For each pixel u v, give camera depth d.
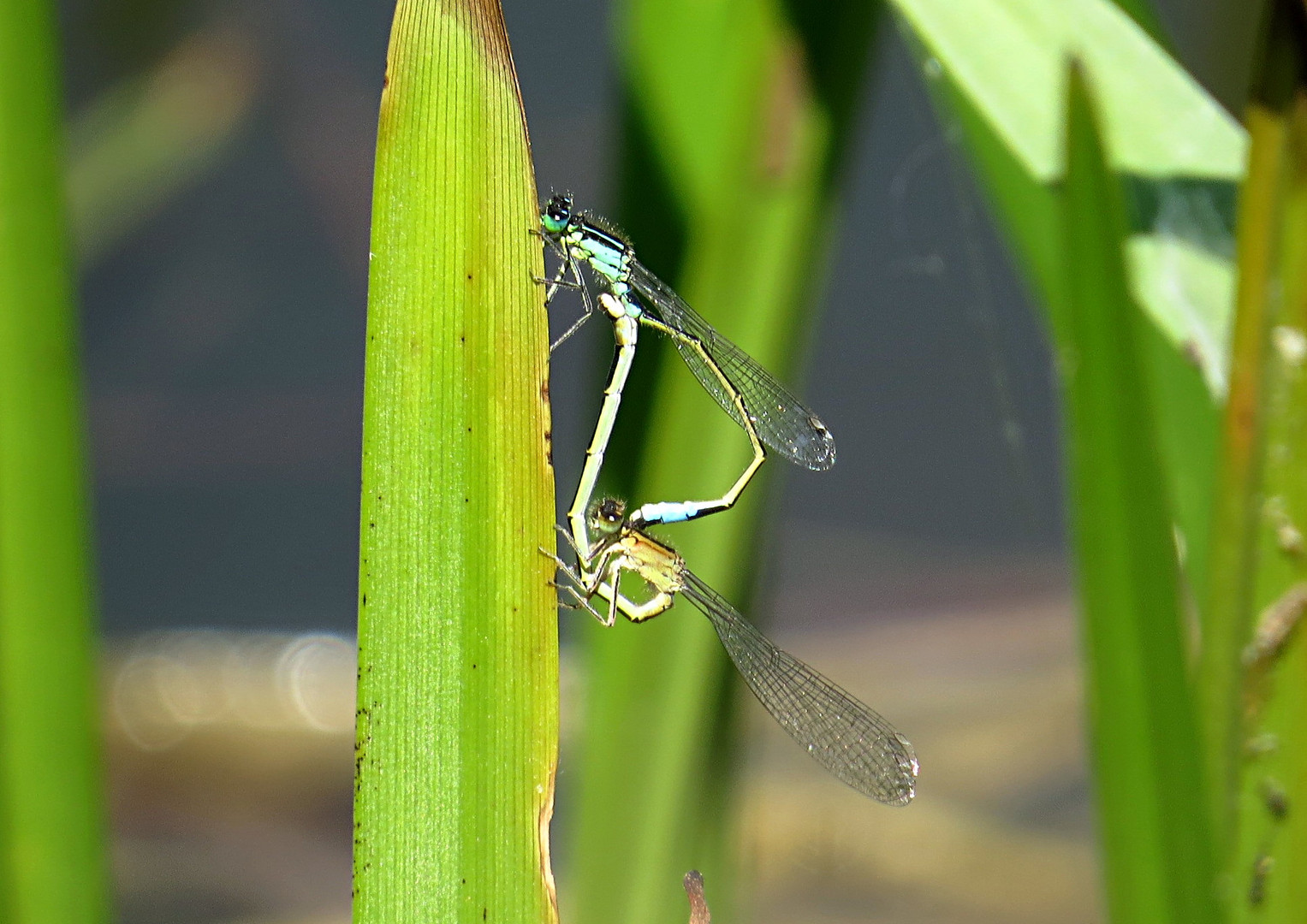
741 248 0.49
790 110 0.49
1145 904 0.46
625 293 0.49
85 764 0.47
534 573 0.46
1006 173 0.48
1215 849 0.46
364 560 0.46
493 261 0.46
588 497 0.49
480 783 0.46
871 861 0.56
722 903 0.50
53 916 0.47
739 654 0.49
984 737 0.64
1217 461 0.47
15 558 0.47
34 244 0.47
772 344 0.49
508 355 0.46
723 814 0.50
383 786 0.46
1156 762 0.46
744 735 0.50
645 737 0.49
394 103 0.46
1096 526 0.46
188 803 0.62
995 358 0.53
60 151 0.47
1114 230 0.46
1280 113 0.46
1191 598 0.48
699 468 0.49
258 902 0.55
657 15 0.49
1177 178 0.48
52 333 0.47
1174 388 0.48
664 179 0.49
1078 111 0.46
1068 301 0.46
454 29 0.46
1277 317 0.46
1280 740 0.47
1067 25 0.48
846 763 0.50
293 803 0.62
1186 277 0.48
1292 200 0.46
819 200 0.49
